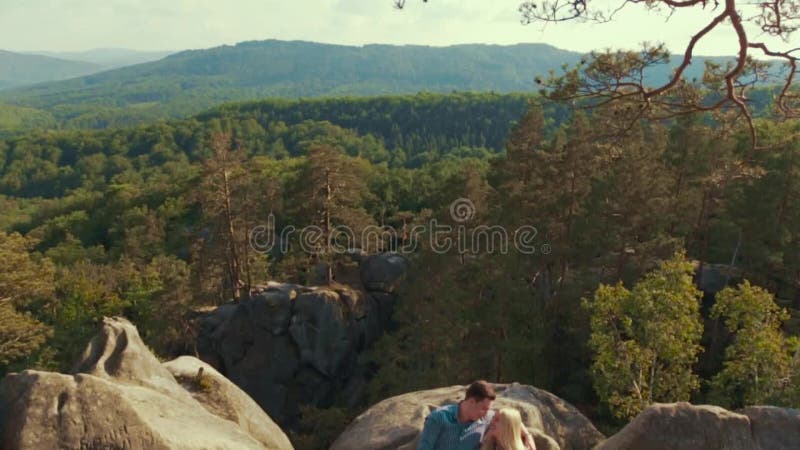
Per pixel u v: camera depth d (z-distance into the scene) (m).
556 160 36.88
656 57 10.25
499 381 31.77
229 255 49.62
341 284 51.84
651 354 21.64
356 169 50.91
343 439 13.91
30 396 8.24
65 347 47.62
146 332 52.91
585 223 32.72
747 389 20.80
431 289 34.06
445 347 31.03
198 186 46.00
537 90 11.35
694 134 37.28
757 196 33.34
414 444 11.41
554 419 14.61
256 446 10.06
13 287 34.94
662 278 21.88
